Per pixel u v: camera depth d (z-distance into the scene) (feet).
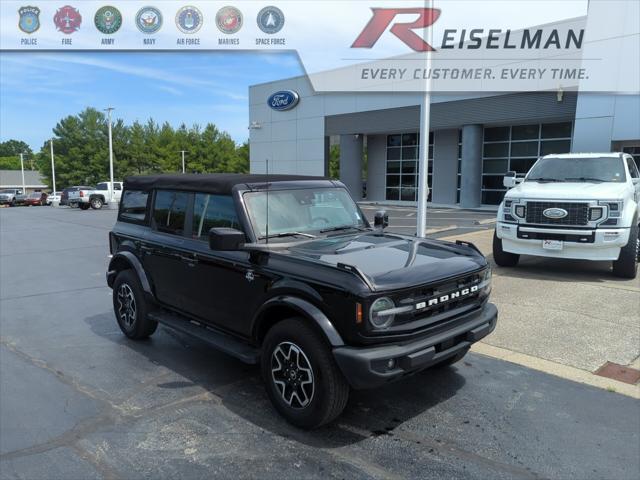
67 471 11.00
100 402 14.39
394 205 96.27
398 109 91.66
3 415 13.67
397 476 10.67
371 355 11.07
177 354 18.31
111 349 18.92
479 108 80.07
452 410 13.57
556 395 14.37
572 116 71.56
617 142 65.92
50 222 81.25
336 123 102.89
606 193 26.73
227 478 10.67
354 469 10.94
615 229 26.30
